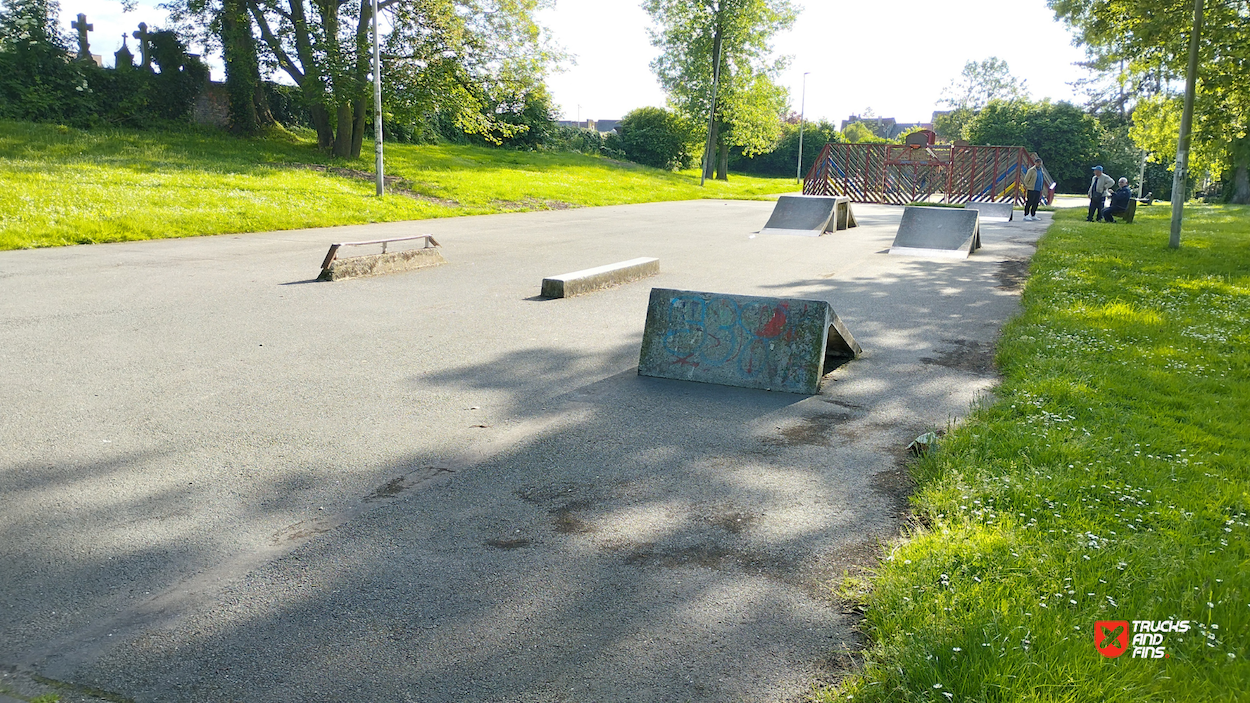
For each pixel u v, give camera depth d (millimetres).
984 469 4609
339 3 29016
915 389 6816
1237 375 6891
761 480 4863
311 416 5910
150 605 3455
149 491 4578
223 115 32750
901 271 13531
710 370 6988
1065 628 2977
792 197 20906
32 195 16062
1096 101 53906
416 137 42531
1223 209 33406
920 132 36500
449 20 28672
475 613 3408
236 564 3803
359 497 4562
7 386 6402
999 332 8953
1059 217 26625
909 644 2949
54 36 28719
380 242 12367
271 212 18500
